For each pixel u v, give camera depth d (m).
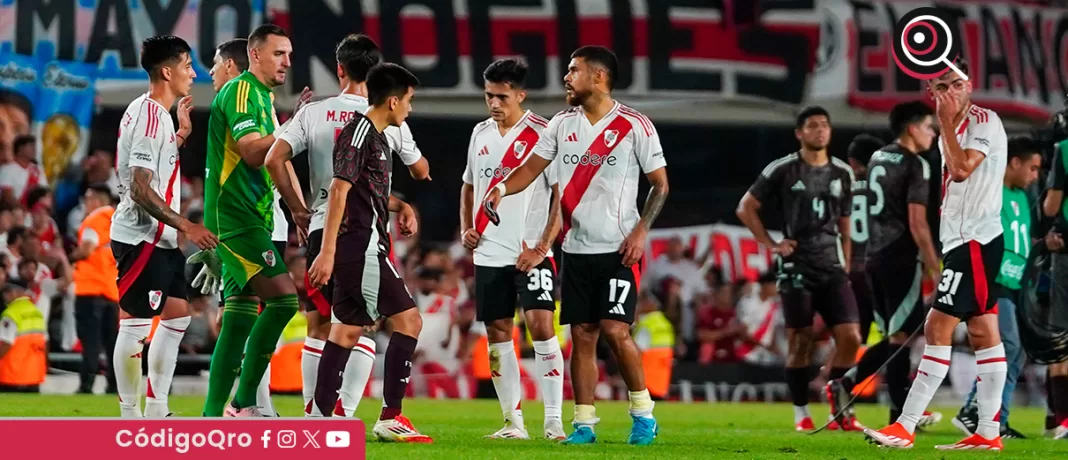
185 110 29.02
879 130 65.12
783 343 60.47
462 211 31.47
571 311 26.48
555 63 62.09
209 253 27.39
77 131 56.94
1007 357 36.53
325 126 26.41
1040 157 37.31
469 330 57.53
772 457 23.64
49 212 53.50
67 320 52.22
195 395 52.12
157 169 26.67
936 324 26.61
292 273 53.78
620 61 62.78
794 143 71.69
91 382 47.88
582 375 26.73
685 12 63.38
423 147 68.69
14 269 50.28
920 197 35.72
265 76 26.86
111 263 48.25
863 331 40.06
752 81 64.00
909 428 26.98
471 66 61.38
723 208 70.81
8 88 55.59
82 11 57.38
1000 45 64.69
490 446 24.88
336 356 24.28
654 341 58.38
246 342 27.27
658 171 26.00
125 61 57.78
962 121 26.30
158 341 27.88
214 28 58.31
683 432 33.69
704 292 62.09
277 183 25.75
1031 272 34.53
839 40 64.25
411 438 25.30
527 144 30.23
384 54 60.44
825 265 36.75
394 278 24.88
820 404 56.28
